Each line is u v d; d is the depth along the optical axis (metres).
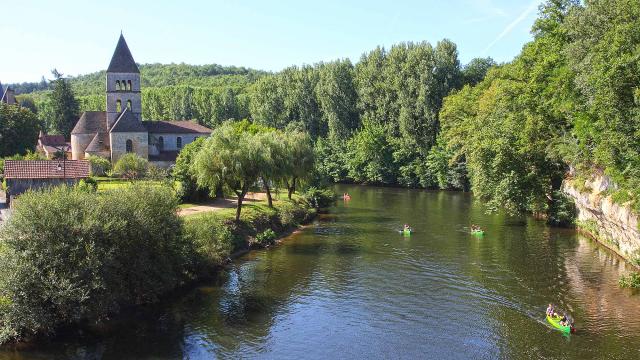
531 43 69.81
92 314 30.42
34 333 29.30
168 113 184.75
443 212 77.62
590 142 51.25
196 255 42.12
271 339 30.64
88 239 30.91
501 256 48.94
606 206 47.44
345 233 61.09
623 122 40.41
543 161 65.06
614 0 44.06
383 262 47.28
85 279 29.98
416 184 117.81
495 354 28.47
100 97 198.75
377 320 33.44
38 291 28.84
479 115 84.81
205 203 66.56
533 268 44.72
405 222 68.56
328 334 31.34
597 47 42.84
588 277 41.91
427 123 114.25
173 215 39.28
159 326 32.28
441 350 29.12
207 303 36.47
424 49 116.88
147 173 79.56
